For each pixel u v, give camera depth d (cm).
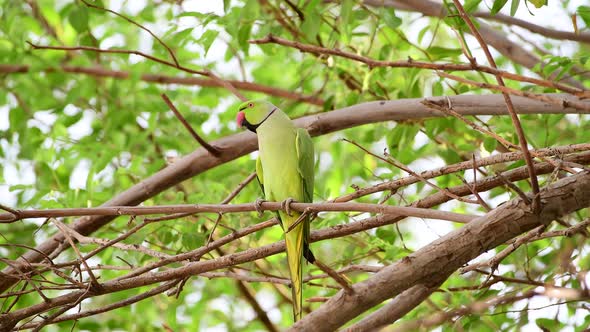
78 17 1152
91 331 1178
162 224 999
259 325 1345
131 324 1205
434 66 680
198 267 793
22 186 1038
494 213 672
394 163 725
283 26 1099
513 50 1131
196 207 730
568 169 710
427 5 1086
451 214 684
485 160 757
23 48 1375
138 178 1188
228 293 1280
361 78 1180
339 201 801
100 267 828
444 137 1200
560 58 856
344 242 1139
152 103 1311
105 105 1509
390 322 725
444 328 862
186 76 1456
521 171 784
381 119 931
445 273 686
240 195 1193
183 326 1270
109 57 1428
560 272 909
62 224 820
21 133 1312
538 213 661
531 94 618
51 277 1191
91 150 1245
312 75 1253
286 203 779
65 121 1357
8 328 757
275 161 877
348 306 676
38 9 1498
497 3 762
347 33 980
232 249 1202
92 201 1073
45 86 1421
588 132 1009
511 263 969
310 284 931
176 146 1312
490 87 620
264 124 895
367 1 1184
